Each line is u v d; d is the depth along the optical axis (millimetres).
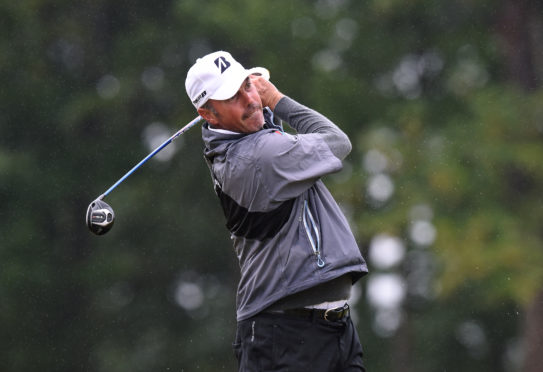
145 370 80625
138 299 84062
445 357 80000
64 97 81938
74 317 80250
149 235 82875
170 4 83125
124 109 81312
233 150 16203
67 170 81312
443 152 64562
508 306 77188
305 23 74688
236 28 74625
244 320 16531
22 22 80438
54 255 80375
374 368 80750
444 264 66250
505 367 80062
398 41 74500
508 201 66000
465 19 73375
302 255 15914
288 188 16000
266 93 17125
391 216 65875
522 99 65312
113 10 83438
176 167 83125
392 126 71438
